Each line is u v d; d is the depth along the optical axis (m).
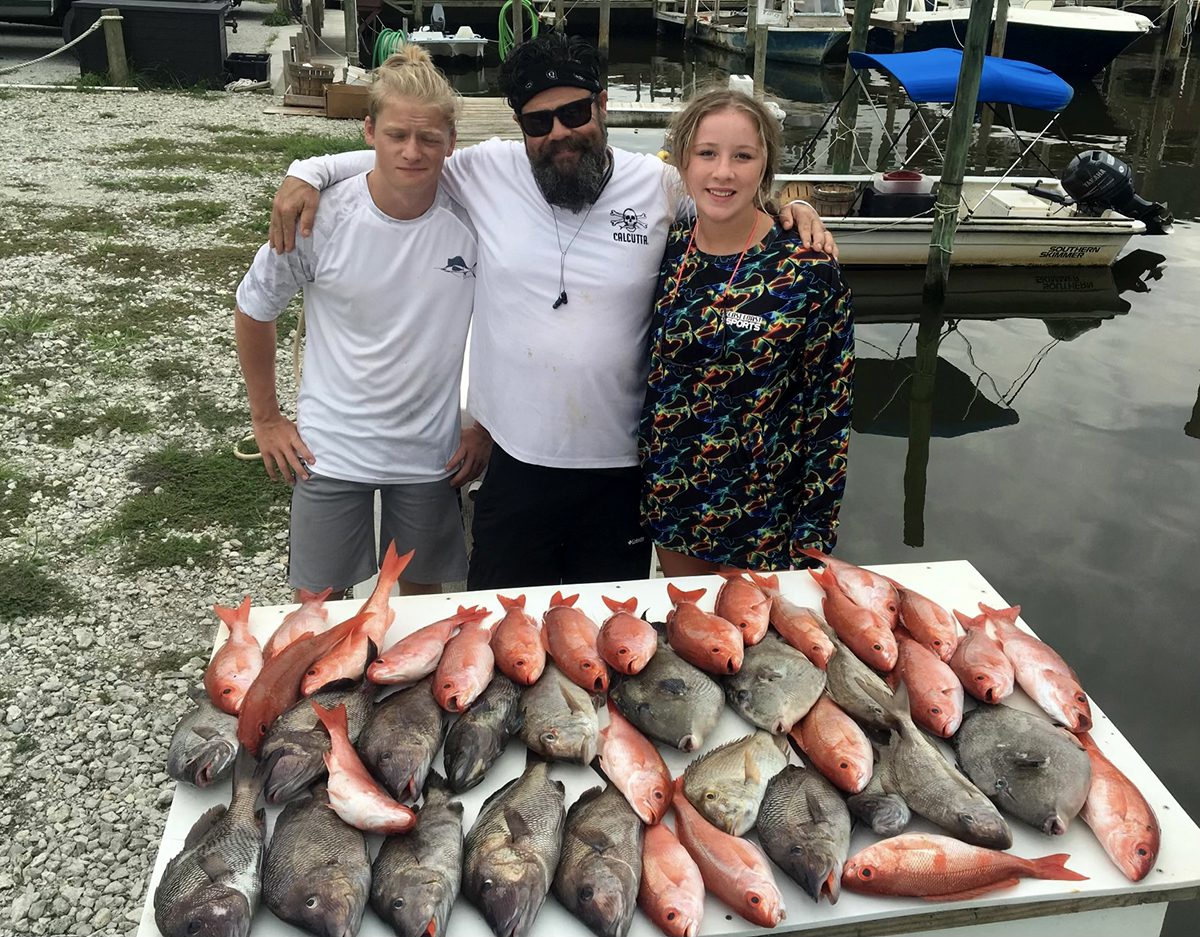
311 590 3.02
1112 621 4.98
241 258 8.21
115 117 12.77
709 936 1.62
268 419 2.97
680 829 1.76
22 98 13.41
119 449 5.38
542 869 1.64
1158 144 15.80
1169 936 3.42
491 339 2.76
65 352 6.39
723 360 2.56
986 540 5.70
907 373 8.04
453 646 2.08
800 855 1.67
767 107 2.45
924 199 9.78
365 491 2.97
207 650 3.99
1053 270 9.95
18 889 2.98
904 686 2.02
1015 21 19.06
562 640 2.12
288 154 11.44
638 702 1.99
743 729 1.99
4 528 4.68
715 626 2.11
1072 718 2.00
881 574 2.55
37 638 4.01
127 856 3.09
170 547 4.62
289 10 21.33
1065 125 17.02
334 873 1.60
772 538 2.77
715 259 2.56
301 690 1.99
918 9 21.31
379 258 2.68
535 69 2.47
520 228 2.66
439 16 20.97
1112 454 6.74
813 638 2.13
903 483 6.35
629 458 2.84
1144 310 9.34
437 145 2.54
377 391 2.81
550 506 2.84
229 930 1.55
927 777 1.82
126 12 14.39
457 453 3.00
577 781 1.88
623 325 2.70
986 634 2.18
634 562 3.01
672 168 2.72
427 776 1.85
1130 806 1.78
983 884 1.67
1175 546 5.67
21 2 15.88
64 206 9.21
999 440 6.96
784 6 21.17
